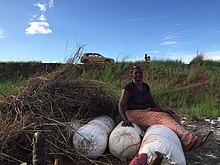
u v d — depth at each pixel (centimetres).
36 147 99
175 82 689
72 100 281
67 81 297
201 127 396
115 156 235
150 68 769
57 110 270
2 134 230
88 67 775
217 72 737
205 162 255
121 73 759
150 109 262
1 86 580
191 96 612
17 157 233
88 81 313
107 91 322
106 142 238
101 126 249
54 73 305
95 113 297
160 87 657
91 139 231
